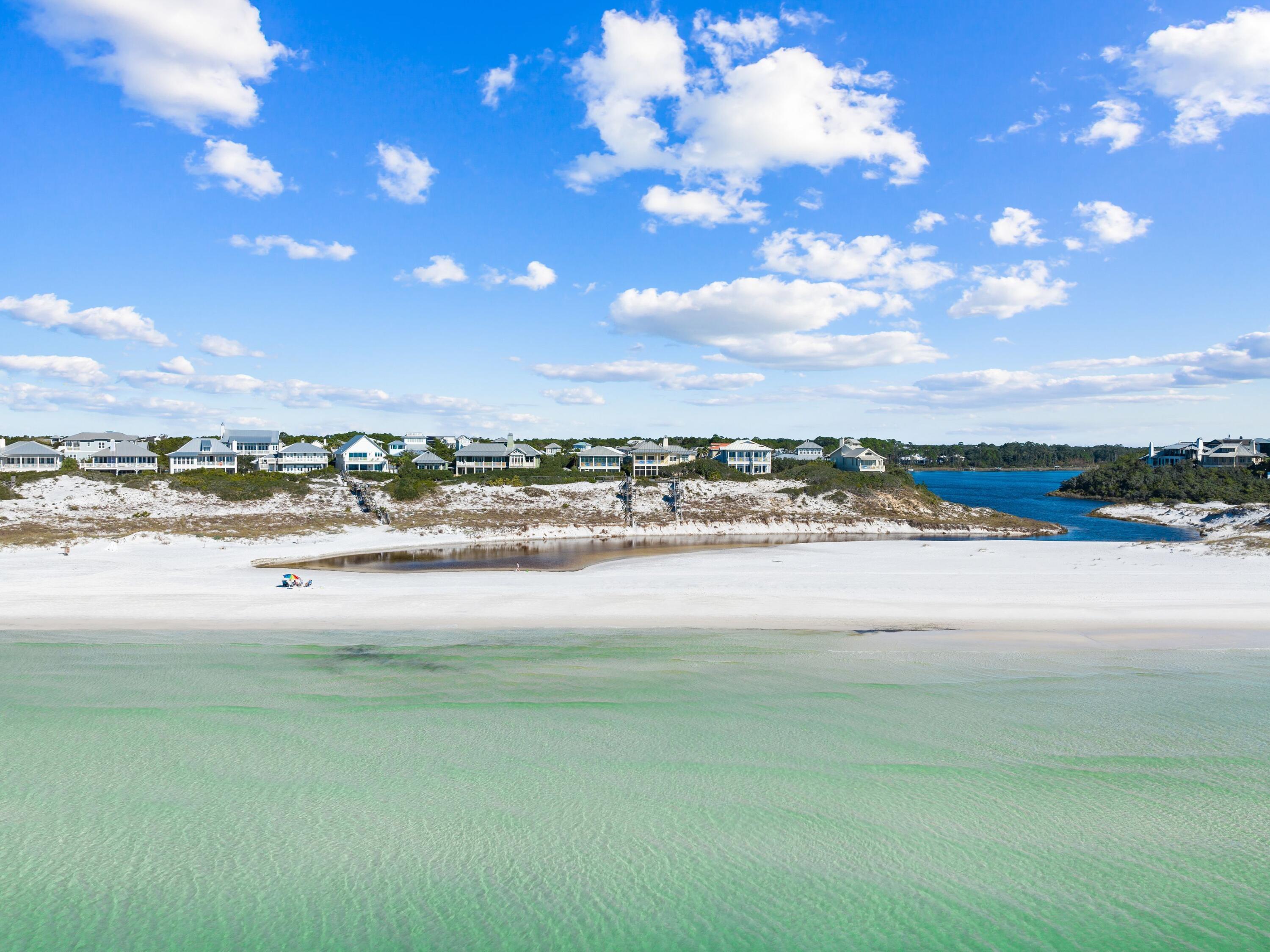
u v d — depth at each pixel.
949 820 14.72
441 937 11.41
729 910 12.06
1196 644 27.89
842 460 104.88
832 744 18.27
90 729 19.09
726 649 27.09
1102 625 30.80
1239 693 22.00
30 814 14.87
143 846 13.82
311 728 19.23
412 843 13.96
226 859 13.41
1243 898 12.34
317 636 28.95
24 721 19.53
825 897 12.38
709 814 14.98
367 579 41.94
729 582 40.25
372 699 21.47
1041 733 19.00
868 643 28.05
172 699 21.34
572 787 16.05
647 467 98.19
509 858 13.51
